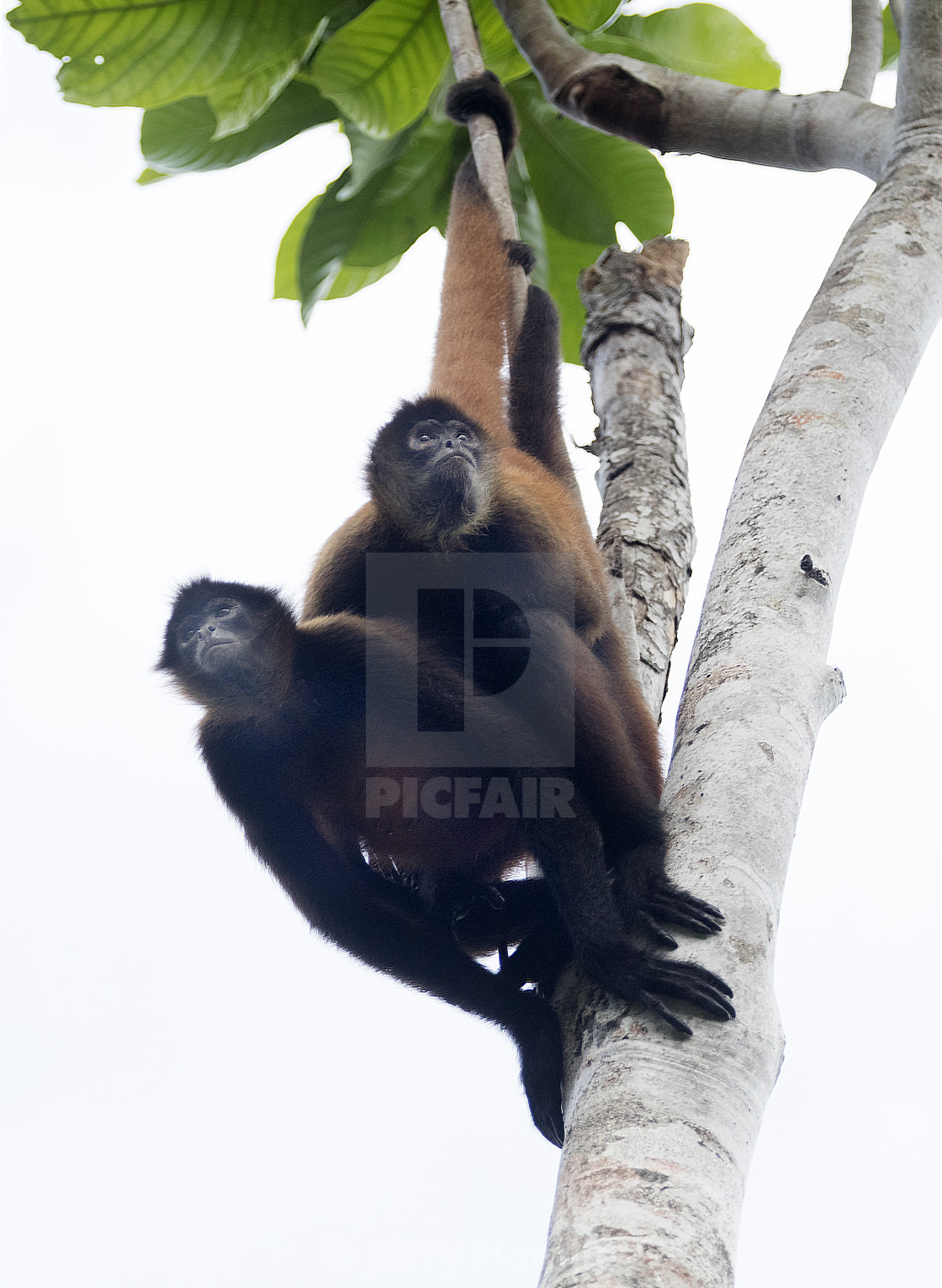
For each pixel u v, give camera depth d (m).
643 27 15.78
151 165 15.70
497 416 13.54
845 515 8.82
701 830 7.34
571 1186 5.49
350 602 11.57
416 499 11.32
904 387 9.64
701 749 7.75
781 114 12.12
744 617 8.29
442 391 13.52
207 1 14.10
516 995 8.68
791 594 8.34
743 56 15.75
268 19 14.44
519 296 14.00
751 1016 6.45
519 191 16.45
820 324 9.82
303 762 10.46
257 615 10.65
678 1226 5.15
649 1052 6.30
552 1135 7.96
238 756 10.62
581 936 7.67
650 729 10.25
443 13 14.04
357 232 16.17
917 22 11.03
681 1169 5.48
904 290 9.90
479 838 10.25
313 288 16.06
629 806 8.47
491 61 15.86
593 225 16.59
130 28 14.12
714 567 8.82
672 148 12.62
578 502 12.34
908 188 10.59
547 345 13.84
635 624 11.17
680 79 12.48
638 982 6.89
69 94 14.43
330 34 14.67
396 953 9.23
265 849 10.21
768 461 9.09
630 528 11.81
